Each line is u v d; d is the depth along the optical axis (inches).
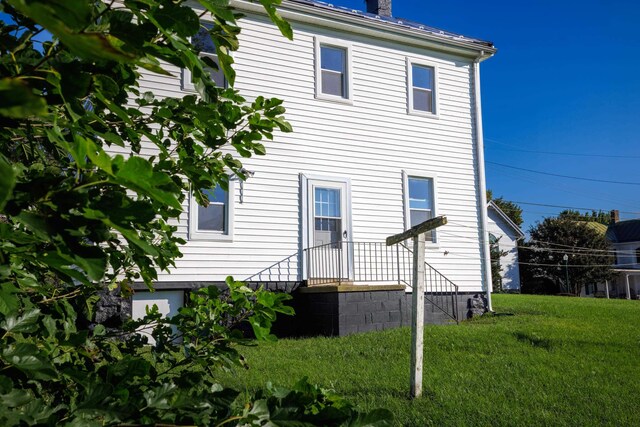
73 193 29.2
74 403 39.6
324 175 447.5
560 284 1411.2
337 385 214.8
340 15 459.5
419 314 203.2
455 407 187.2
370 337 338.3
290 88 443.2
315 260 433.1
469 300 493.4
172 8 35.4
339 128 461.1
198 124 66.1
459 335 334.0
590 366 258.8
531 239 1501.0
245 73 426.6
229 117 68.3
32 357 38.9
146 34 38.1
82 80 34.9
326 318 394.9
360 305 395.2
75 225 29.5
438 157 505.7
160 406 41.7
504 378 233.6
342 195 453.7
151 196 27.5
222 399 45.3
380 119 481.4
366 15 502.3
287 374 232.5
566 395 208.5
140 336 72.8
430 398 199.9
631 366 260.2
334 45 470.9
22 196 29.3
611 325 385.4
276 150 430.6
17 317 45.8
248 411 42.4
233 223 405.7
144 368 49.8
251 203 415.2
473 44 526.6
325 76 468.4
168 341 72.2
